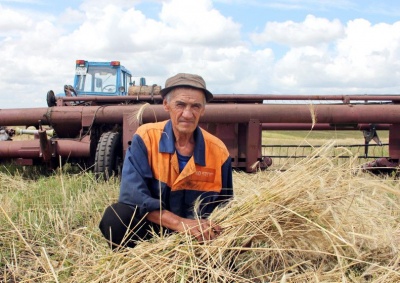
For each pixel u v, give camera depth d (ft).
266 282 10.29
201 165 11.91
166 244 10.52
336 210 10.70
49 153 25.35
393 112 25.75
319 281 9.66
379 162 27.37
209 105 25.39
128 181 11.69
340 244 10.52
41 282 11.17
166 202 12.07
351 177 10.90
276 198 10.61
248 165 25.58
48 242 14.32
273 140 59.88
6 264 12.38
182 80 11.21
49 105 29.50
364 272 10.12
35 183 22.61
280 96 28.30
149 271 10.07
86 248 13.08
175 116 11.40
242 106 25.34
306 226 10.57
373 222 11.28
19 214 15.79
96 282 10.17
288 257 10.82
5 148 25.95
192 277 9.96
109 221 11.83
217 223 10.82
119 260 10.71
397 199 14.49
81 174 25.23
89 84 45.52
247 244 10.64
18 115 27.43
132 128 25.13
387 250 11.08
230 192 12.60
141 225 11.94
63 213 16.65
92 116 26.17
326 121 25.77
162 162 11.80
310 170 10.94
